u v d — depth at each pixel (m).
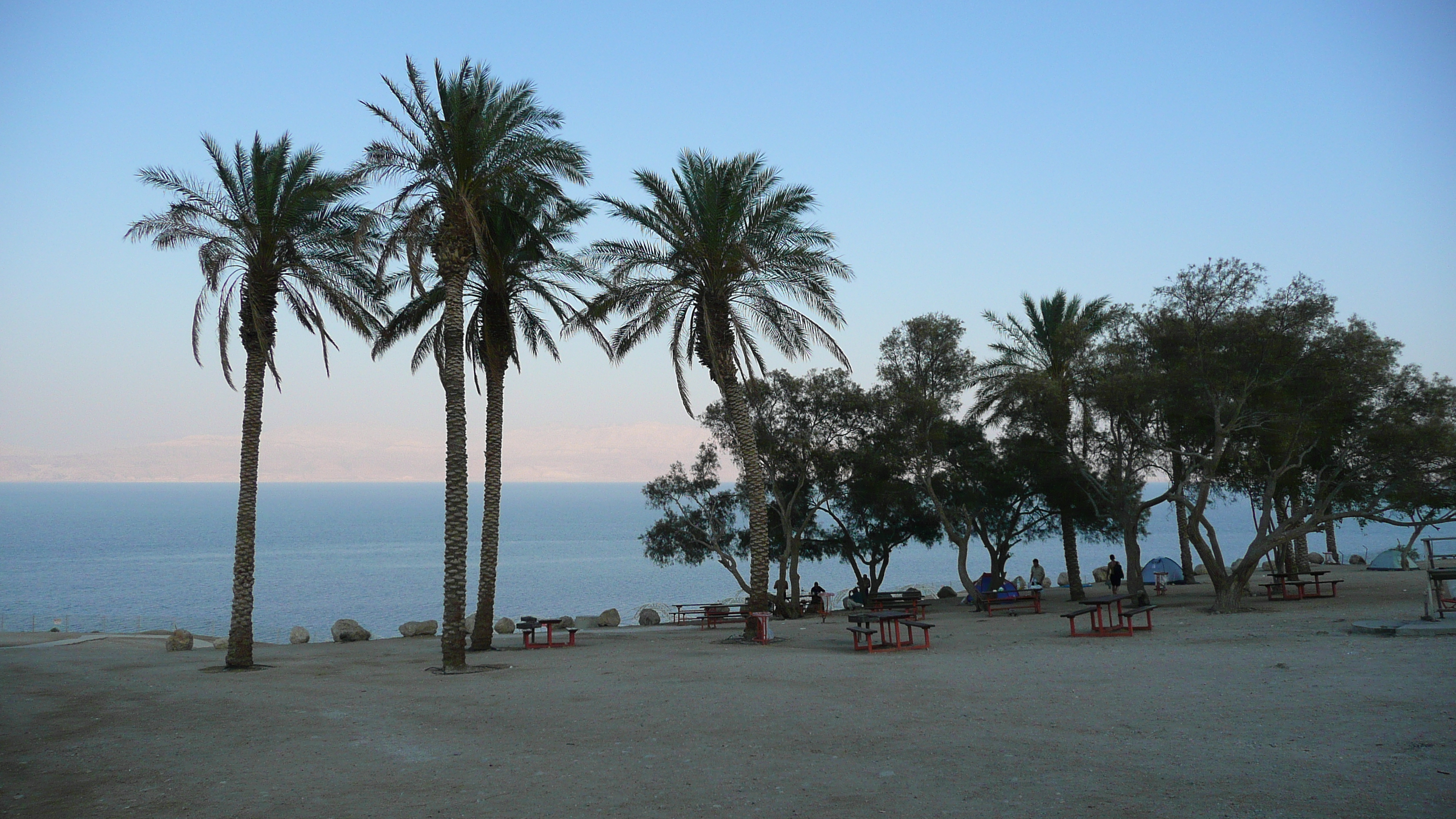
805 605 44.44
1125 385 27.11
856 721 11.41
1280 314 24.89
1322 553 57.72
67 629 53.34
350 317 24.25
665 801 8.11
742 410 26.78
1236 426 26.25
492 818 7.83
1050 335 35.66
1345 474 27.56
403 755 10.66
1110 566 37.38
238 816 8.25
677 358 28.00
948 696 13.00
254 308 22.36
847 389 38.38
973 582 34.72
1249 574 25.62
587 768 9.58
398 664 22.17
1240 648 17.03
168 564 129.50
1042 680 14.12
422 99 21.16
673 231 26.50
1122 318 32.81
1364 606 24.19
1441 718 9.66
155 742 11.94
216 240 21.84
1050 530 44.09
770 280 27.28
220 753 11.14
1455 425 25.11
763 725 11.45
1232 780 7.82
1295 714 10.38
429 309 26.73
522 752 10.52
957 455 38.31
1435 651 14.49
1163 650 17.53
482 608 25.77
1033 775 8.34
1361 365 24.34
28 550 160.25
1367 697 11.07
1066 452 32.31
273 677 19.45
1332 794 7.25
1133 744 9.38
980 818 7.13
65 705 15.32
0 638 34.31
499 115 21.81
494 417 26.27
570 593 80.12
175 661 24.22
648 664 19.58
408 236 20.30
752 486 26.47
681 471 41.69
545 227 26.02
